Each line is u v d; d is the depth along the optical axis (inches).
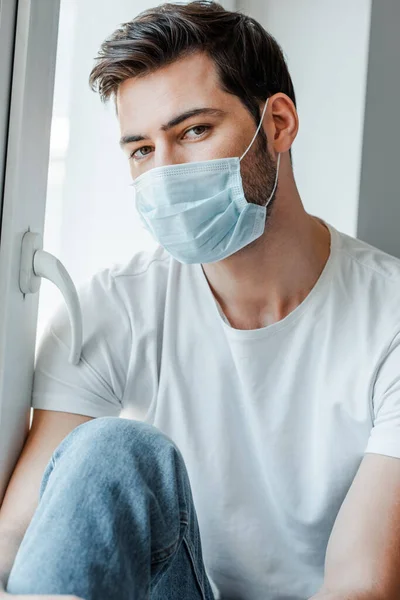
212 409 49.4
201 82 46.0
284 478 48.3
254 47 48.3
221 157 46.6
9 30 43.1
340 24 71.3
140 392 51.1
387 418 44.8
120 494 33.9
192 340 50.3
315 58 73.4
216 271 49.8
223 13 48.2
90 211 63.2
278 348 48.5
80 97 61.3
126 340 50.6
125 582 31.9
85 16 60.4
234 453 49.1
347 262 49.9
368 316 47.6
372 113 68.7
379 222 68.9
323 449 47.1
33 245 45.8
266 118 49.0
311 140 73.7
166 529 35.0
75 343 47.6
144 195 47.6
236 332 48.3
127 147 48.4
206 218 46.8
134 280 52.4
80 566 31.4
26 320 47.3
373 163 68.9
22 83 43.8
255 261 48.4
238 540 49.4
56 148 58.9
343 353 47.5
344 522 42.2
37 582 31.3
